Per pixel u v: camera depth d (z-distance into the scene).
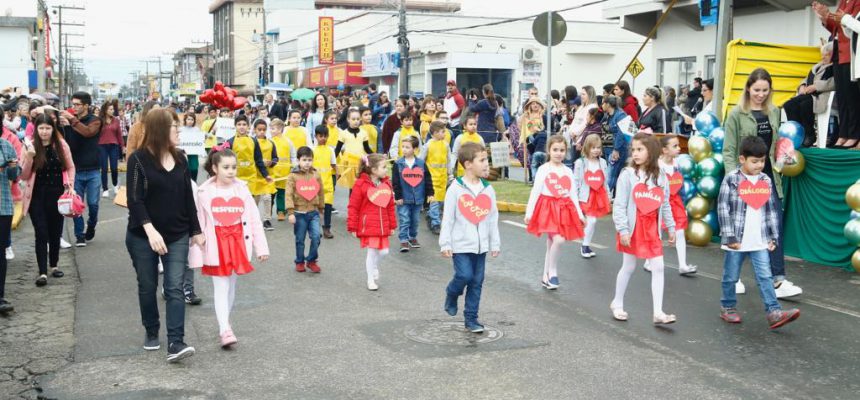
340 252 10.69
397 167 10.77
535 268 9.48
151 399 5.32
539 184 8.43
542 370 5.87
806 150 9.78
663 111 12.97
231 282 6.61
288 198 9.21
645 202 7.05
